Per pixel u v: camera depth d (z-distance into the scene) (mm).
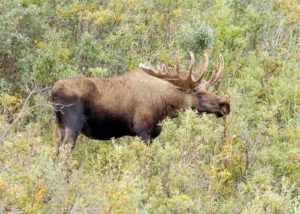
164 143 39062
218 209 33562
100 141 40688
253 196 34906
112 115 38812
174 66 41719
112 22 49000
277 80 46562
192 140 36781
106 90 38625
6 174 27969
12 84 43000
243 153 39125
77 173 30469
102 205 27656
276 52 52219
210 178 34875
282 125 43406
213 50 49688
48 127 39688
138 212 28547
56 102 37688
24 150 30766
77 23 48625
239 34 50844
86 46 44844
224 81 47844
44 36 44844
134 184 28609
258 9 57406
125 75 39656
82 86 38000
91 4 49875
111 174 30109
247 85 46500
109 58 45406
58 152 37062
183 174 33219
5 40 42500
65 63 43188
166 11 52156
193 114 36906
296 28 56375
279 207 32438
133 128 39500
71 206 28016
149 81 39656
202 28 47750
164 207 30688
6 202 26875
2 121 33781
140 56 47094
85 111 38156
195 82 39750
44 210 27672
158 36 50531
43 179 28156
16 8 44312
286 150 40000
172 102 39938
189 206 30734
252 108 44656
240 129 40688
